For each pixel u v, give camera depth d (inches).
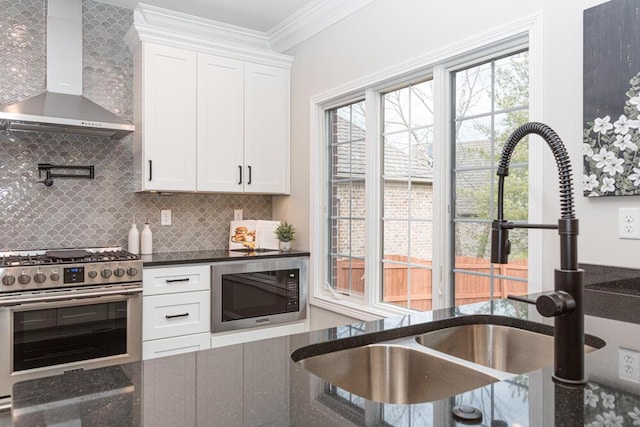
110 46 130.0
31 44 118.9
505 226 41.9
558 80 71.3
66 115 108.5
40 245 119.3
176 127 124.6
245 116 136.1
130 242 127.3
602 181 64.6
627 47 62.0
